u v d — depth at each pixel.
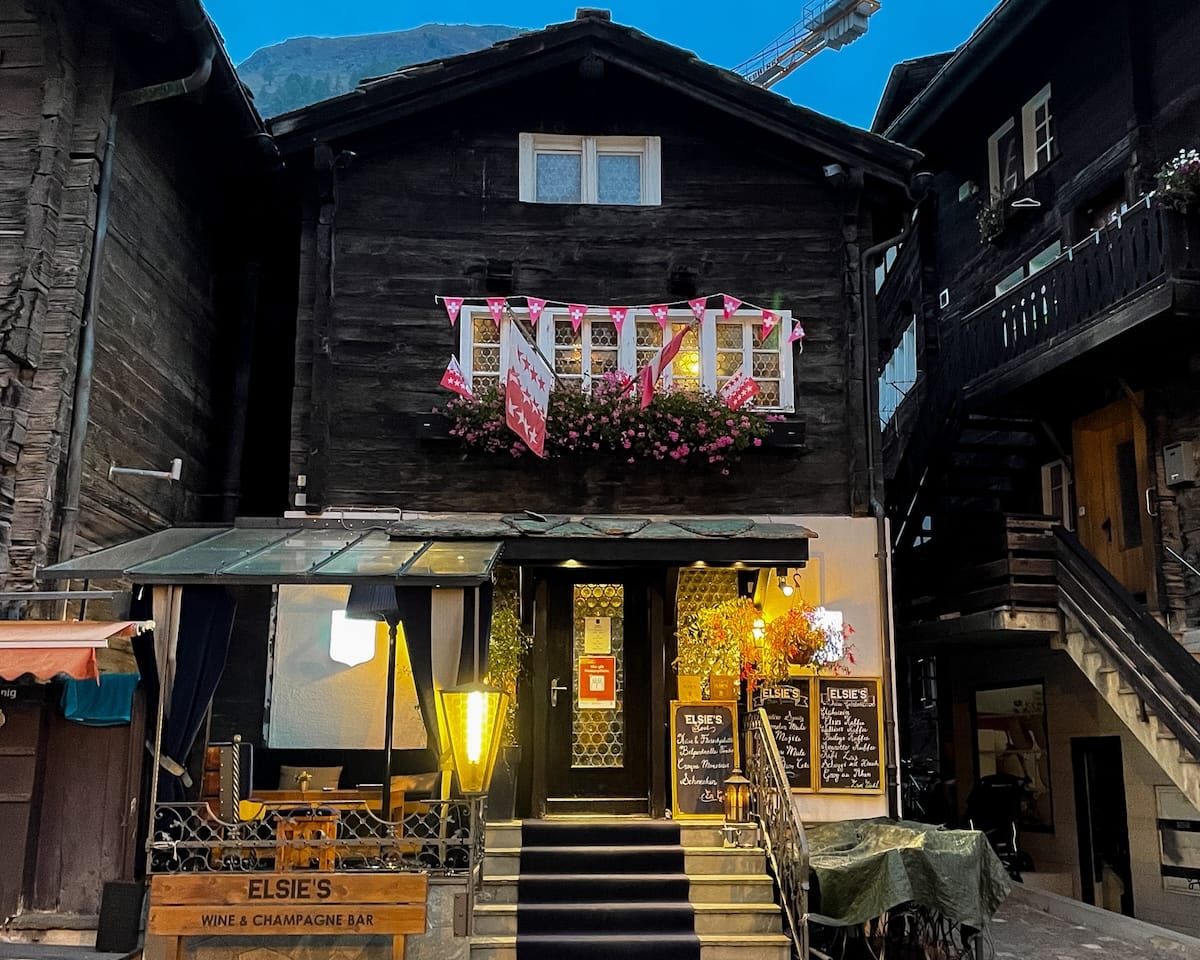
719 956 8.38
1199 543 11.41
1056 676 13.34
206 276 12.77
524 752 10.40
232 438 12.66
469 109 11.80
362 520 10.56
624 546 9.77
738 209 11.77
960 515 12.71
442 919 8.34
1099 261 11.43
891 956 8.95
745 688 10.80
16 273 9.23
